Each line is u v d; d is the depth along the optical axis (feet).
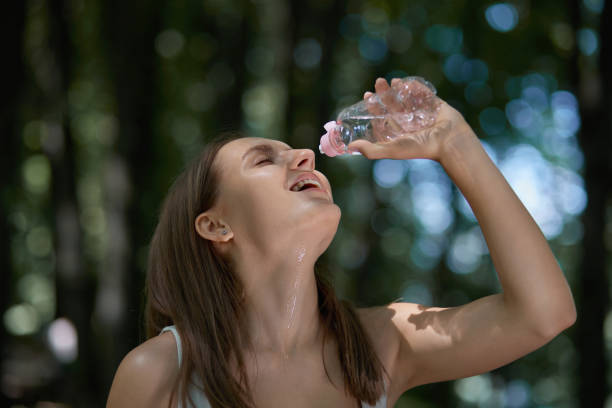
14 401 21.38
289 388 5.34
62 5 22.47
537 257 5.31
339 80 32.14
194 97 31.48
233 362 5.34
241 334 5.46
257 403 5.24
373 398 5.55
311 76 27.30
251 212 5.54
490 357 5.48
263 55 31.19
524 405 36.58
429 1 30.14
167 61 29.27
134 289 22.08
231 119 25.50
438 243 40.11
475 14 28.78
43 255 38.17
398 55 30.96
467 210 35.65
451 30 30.96
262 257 5.54
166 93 30.30
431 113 5.84
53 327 22.90
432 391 34.12
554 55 27.96
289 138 25.67
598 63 21.17
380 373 5.68
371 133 6.30
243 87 25.94
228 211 5.65
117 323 21.47
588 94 21.35
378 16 31.50
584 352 20.81
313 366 5.52
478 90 30.89
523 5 27.61
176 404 5.07
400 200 40.22
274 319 5.49
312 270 5.64
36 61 23.97
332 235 5.55
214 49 26.73
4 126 20.10
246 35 26.45
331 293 5.88
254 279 5.56
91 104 31.48
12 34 19.30
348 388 5.52
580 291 21.26
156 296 5.92
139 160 22.98
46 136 22.95
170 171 30.27
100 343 22.16
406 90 6.01
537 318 5.23
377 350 5.88
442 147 5.61
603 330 20.81
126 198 22.25
